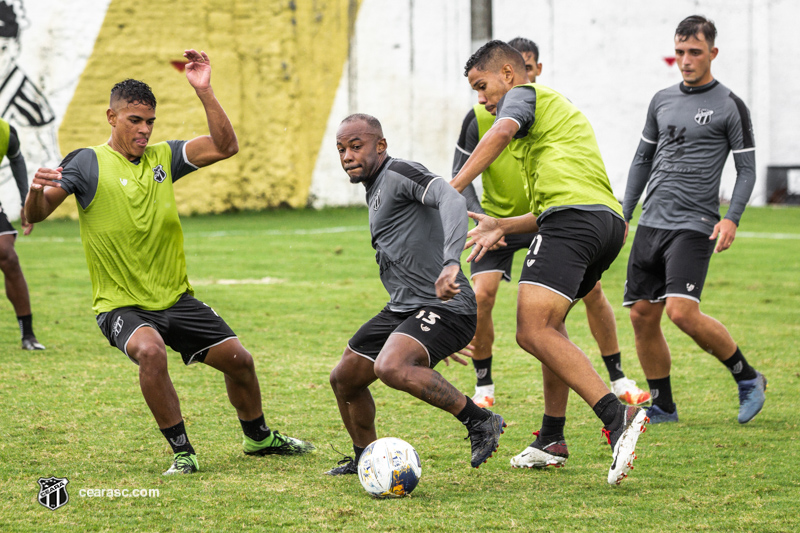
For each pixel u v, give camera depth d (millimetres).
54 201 9086
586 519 7426
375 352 8750
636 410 8055
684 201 11750
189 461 8945
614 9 49906
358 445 9117
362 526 7203
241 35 46125
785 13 51469
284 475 8898
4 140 14430
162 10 44312
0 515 7453
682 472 9008
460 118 48688
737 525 7273
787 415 11617
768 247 32500
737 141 11719
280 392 12672
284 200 47469
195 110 45188
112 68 43906
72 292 21984
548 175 8891
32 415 11039
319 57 47219
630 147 50750
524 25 49594
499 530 7129
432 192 8188
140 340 8898
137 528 7141
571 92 50344
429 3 47938
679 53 11992
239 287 23078
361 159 8602
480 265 12609
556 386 9211
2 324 17781
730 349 11125
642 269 11852
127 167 9461
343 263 28031
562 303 8555
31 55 42750
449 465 9328
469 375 14180
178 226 9703
